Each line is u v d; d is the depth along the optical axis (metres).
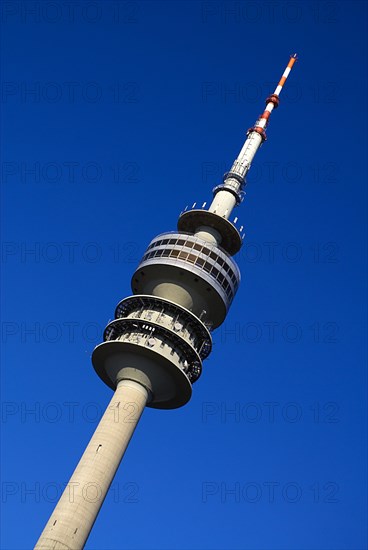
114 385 82.75
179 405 80.31
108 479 68.38
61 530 63.00
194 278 84.56
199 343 82.44
